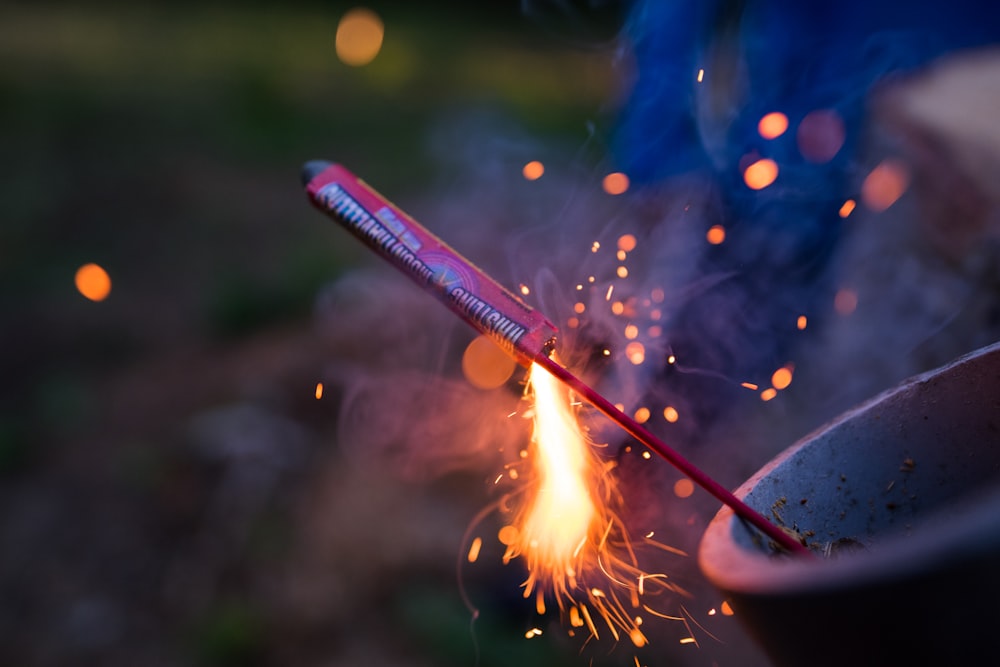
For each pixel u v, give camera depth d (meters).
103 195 5.97
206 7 13.04
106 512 3.28
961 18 2.53
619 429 1.74
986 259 1.68
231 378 3.82
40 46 9.96
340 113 7.88
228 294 4.55
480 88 8.81
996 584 0.66
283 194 6.07
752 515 0.84
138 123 7.36
